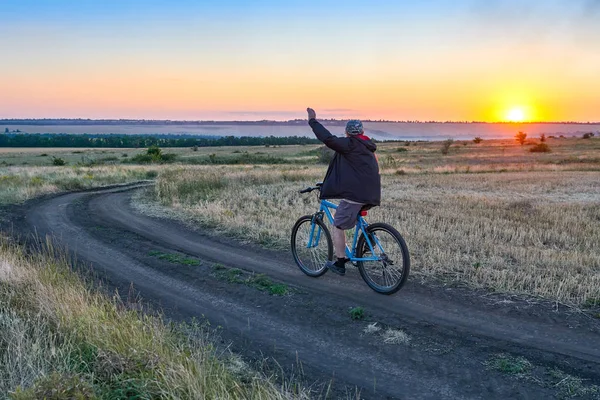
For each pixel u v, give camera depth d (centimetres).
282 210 1318
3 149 13688
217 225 1109
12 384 356
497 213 1315
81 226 1140
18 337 416
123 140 16212
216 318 553
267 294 624
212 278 700
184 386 356
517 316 532
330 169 616
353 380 409
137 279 706
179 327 498
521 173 3406
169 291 650
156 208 1448
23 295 546
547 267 708
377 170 607
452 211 1338
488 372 412
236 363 431
